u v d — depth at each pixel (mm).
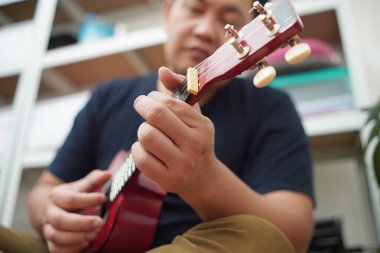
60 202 609
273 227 385
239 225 380
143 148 395
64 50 1452
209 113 782
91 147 894
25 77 1454
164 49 1373
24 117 1386
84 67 1533
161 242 649
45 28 1520
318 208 1324
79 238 574
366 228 1254
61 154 884
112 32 1567
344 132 1062
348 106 1064
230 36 418
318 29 1309
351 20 1118
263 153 700
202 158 394
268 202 509
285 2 356
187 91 420
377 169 639
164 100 387
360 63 1059
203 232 385
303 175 642
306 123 1072
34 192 809
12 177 1306
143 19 1847
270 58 1146
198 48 739
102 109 900
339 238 959
